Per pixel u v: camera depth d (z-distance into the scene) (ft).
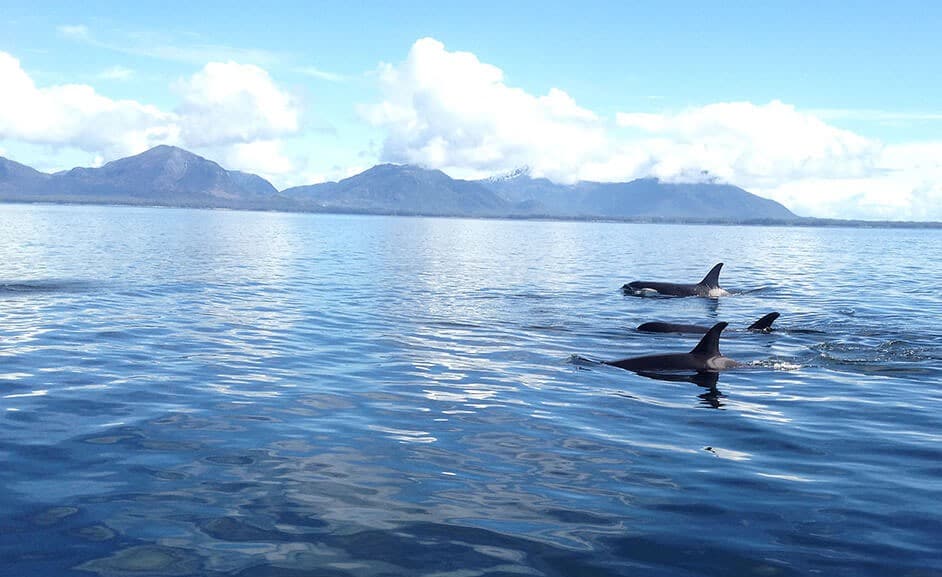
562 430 43.83
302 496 32.76
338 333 77.61
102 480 33.94
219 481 34.27
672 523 30.53
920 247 413.18
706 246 382.63
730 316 98.32
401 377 57.41
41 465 35.63
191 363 60.18
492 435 42.57
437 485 34.47
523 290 126.72
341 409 47.57
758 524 30.48
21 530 28.55
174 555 26.94
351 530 29.40
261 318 86.63
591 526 30.14
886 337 79.61
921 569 26.66
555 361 64.80
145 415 44.73
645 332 81.61
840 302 115.55
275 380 55.21
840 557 27.58
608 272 175.73
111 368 57.41
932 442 42.68
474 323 86.84
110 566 25.99
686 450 40.42
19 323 77.56
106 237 285.64
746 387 56.44
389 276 150.61
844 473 37.01
